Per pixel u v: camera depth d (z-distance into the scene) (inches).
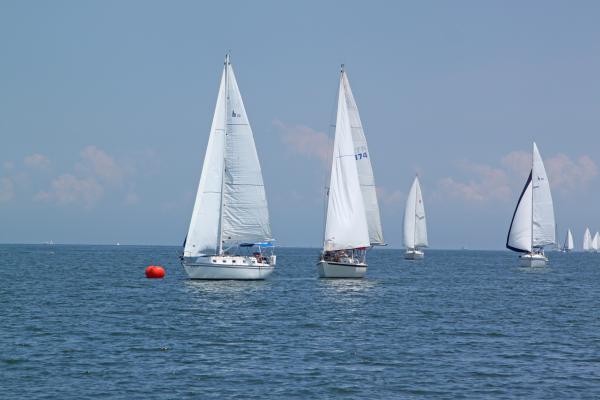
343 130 6117.1
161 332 3494.1
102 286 6161.4
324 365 2760.8
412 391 2402.8
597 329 3782.0
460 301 5187.0
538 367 2770.7
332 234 6141.7
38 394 2316.7
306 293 5428.2
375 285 6382.9
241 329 3612.2
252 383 2476.6
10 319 3895.2
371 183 6466.5
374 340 3331.7
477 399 2320.4
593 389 2453.2
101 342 3201.3
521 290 6397.6
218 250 5693.9
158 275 7347.4
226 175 5615.2
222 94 5580.7
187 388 2406.5
